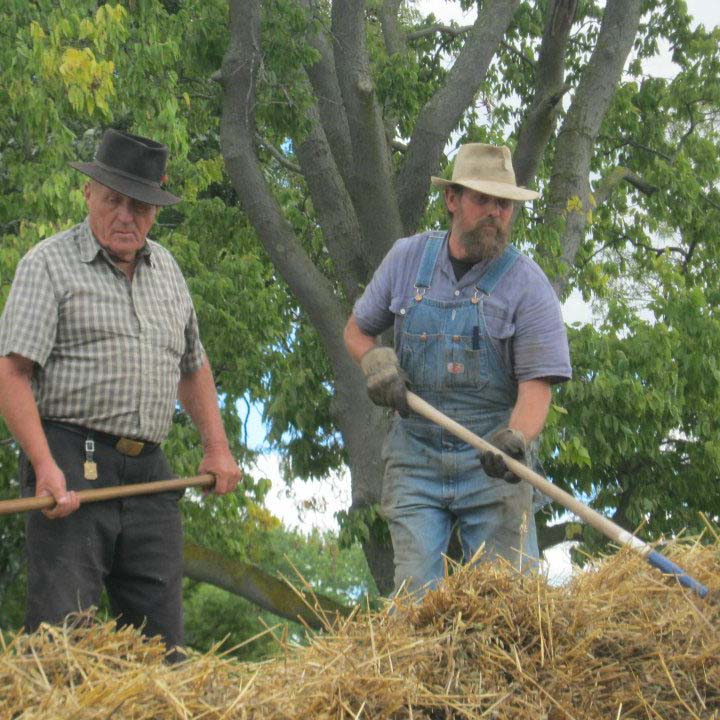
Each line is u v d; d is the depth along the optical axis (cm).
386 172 1603
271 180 2061
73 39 1383
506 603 466
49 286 578
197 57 1558
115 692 388
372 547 1711
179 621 607
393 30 1923
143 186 589
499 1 1669
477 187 592
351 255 1697
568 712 436
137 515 595
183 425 1689
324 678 422
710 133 2291
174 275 625
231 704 398
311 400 1916
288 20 1496
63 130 1340
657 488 2030
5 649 418
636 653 467
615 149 2259
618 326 1950
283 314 2006
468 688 438
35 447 561
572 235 1789
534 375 607
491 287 612
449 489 621
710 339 1986
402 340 625
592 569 523
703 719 449
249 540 1828
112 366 585
